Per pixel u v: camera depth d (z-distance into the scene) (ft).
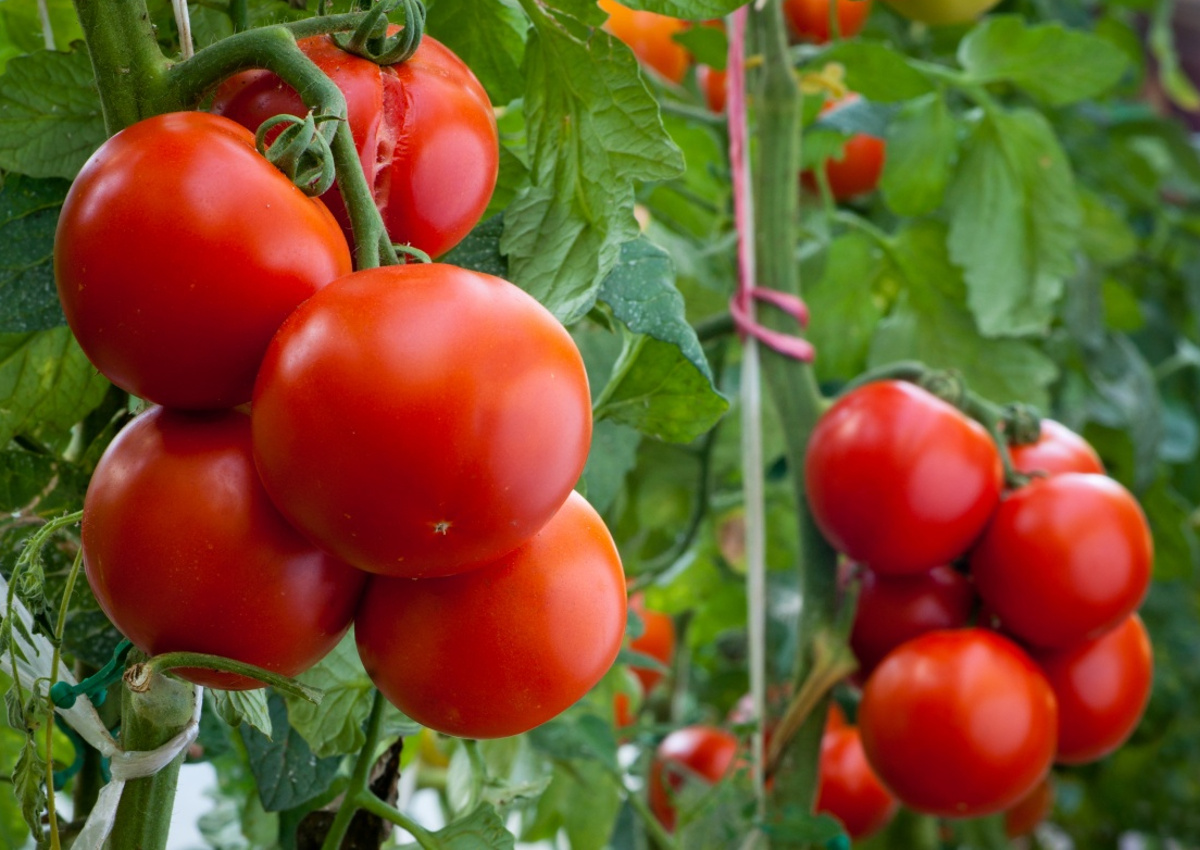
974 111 4.08
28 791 2.11
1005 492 3.14
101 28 2.05
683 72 4.29
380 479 1.91
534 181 2.34
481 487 1.92
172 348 1.96
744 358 3.19
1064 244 3.91
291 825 2.78
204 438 2.02
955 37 5.29
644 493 4.41
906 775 2.98
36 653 2.23
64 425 2.48
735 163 3.22
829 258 4.15
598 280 2.23
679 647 5.09
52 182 2.31
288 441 1.92
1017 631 3.03
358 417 1.90
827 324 4.31
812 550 3.26
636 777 3.81
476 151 2.16
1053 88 3.88
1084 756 3.18
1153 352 6.37
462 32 2.43
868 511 2.97
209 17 2.39
